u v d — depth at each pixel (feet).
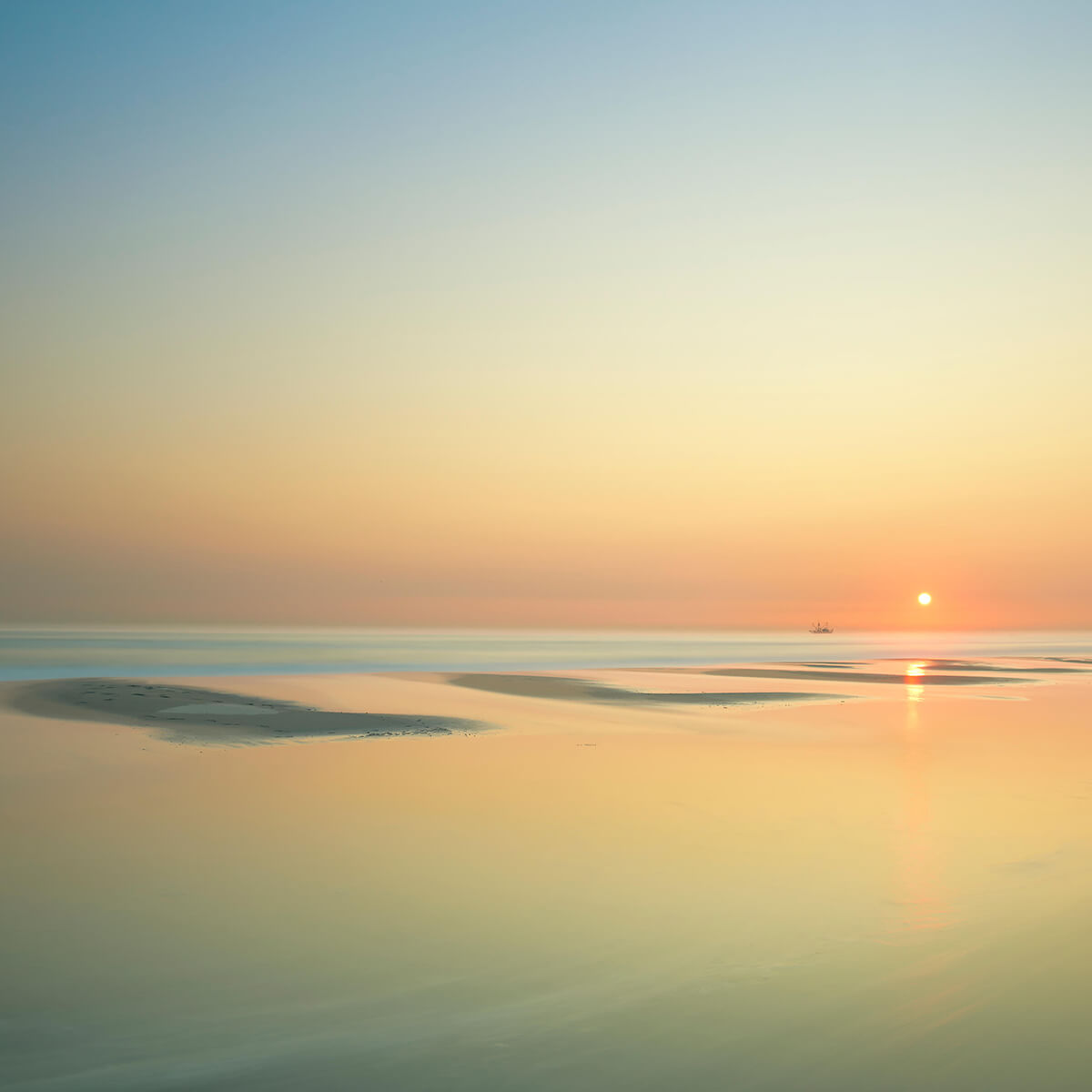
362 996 24.29
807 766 61.72
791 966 26.21
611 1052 20.76
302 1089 19.13
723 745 71.46
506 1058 20.54
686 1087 19.02
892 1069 19.74
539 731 79.15
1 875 34.99
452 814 46.01
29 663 192.13
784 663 218.38
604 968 26.25
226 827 42.83
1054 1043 20.99
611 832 42.78
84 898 32.45
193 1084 19.40
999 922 30.14
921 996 23.89
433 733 75.87
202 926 29.68
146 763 59.72
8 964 26.48
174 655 233.96
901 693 126.72
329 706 94.27
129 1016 23.04
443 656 259.80
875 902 32.53
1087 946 27.68
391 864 37.04
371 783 54.08
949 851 39.78
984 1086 18.94
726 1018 22.56
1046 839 42.01
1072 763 64.54
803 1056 20.52
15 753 62.34
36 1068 20.21
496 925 30.07
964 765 62.69
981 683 149.59
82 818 44.21
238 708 89.86
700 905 32.22
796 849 39.93
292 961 26.81
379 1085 19.31
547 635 620.49
